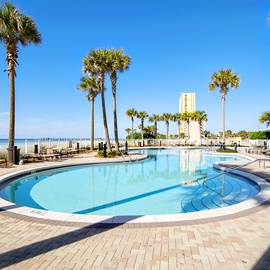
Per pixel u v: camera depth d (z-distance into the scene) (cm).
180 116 5325
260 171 1126
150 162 1848
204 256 327
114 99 2231
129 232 408
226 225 438
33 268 296
